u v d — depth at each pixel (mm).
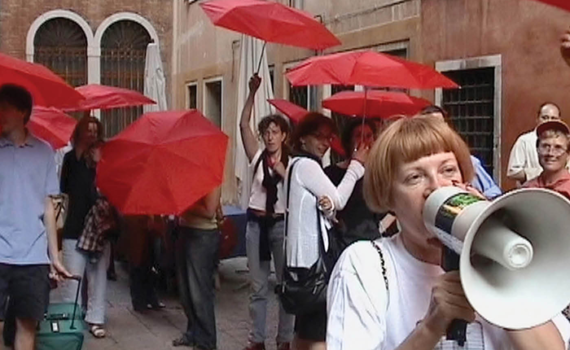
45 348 5500
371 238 5203
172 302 9070
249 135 7156
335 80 5625
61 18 22016
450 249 1722
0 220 5328
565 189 5289
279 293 5180
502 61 9047
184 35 21078
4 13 21594
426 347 1790
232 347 7254
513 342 1904
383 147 1985
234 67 17422
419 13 10461
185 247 6820
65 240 7402
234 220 9648
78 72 22266
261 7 6270
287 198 5137
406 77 5652
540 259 1700
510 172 7578
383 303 1975
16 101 5332
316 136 5188
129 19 22391
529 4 8641
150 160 6188
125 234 8438
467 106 9758
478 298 1633
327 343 1972
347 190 5098
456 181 1919
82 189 7375
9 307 5875
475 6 9438
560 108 8266
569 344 1969
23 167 5383
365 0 11773
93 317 7617
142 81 22656
